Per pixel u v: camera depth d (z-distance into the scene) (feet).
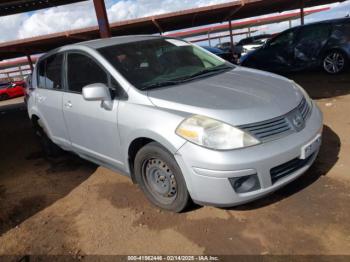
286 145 9.32
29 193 14.03
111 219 11.03
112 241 9.94
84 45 13.28
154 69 12.11
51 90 14.89
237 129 9.00
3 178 16.34
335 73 29.96
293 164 9.77
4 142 23.82
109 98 11.18
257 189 9.21
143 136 10.24
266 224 9.60
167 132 9.53
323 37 30.30
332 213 9.62
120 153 11.59
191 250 9.06
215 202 9.25
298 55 32.12
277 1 60.08
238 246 8.92
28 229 11.31
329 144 14.08
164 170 10.27
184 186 9.79
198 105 9.67
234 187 9.00
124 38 13.88
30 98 16.99
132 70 11.73
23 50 71.67
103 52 12.39
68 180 14.64
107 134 11.79
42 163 17.43
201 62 13.48
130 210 11.37
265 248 8.71
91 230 10.64
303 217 9.65
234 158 8.75
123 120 10.85
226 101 9.78
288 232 9.15
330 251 8.29
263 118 9.32
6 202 13.53
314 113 11.00
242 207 10.53
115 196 12.46
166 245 9.41
